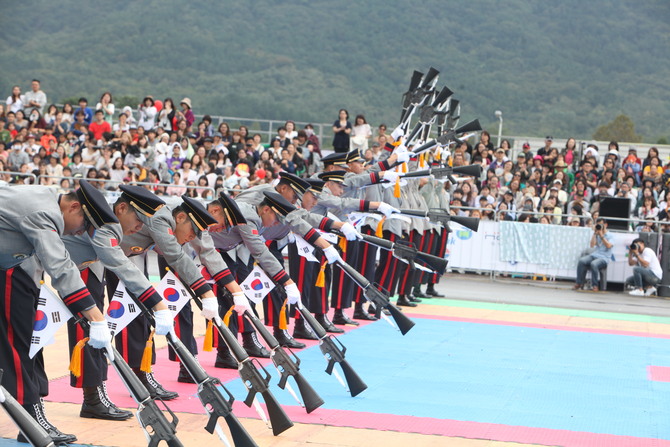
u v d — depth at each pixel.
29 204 5.76
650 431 7.26
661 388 9.04
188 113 23.77
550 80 113.12
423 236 14.65
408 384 8.67
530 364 10.06
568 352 11.04
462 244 19.22
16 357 5.93
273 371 9.02
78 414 7.03
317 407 7.28
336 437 6.64
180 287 7.24
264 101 102.75
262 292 8.48
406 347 10.79
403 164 12.40
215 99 103.00
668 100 111.62
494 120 105.75
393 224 12.89
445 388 8.57
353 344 10.81
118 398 7.60
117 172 20.64
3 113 23.95
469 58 116.69
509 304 15.87
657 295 17.89
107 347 5.63
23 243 5.82
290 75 111.12
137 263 7.48
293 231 8.80
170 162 21.34
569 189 21.56
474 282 18.84
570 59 118.38
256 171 20.08
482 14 123.56
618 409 8.02
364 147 22.77
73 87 105.31
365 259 12.43
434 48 117.50
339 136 22.48
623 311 15.59
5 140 22.98
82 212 6.30
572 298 17.02
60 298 5.83
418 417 7.36
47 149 22.11
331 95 107.25
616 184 21.00
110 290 7.41
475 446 6.56
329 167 11.19
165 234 6.98
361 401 7.86
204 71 111.50
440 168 11.00
